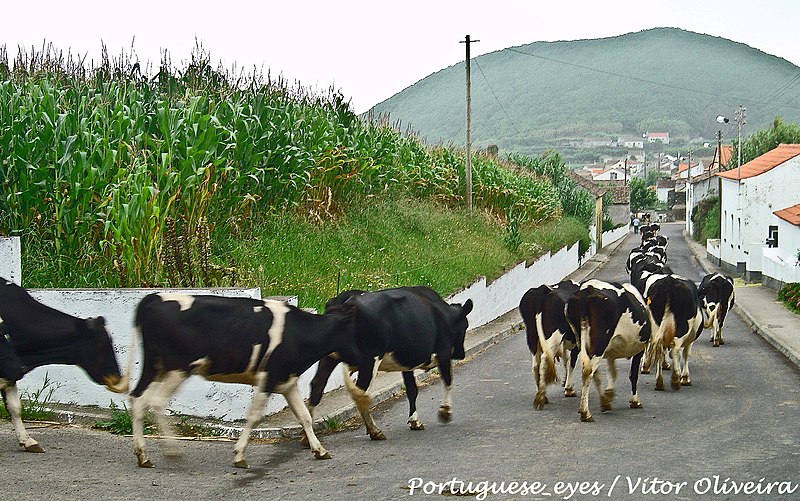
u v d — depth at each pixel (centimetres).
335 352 992
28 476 848
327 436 1095
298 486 848
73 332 942
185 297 893
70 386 1141
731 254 4400
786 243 3412
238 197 1714
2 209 1392
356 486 849
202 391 1112
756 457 959
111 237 1375
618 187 9375
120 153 1448
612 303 1170
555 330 1253
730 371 1636
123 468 895
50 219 1395
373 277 1820
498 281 2561
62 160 1356
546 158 6322
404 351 1080
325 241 1980
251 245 1716
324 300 1579
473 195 3641
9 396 945
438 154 3559
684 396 1369
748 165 4734
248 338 899
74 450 959
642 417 1198
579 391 1416
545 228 4300
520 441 1052
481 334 2147
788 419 1181
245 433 925
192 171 1483
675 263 4972
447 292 2016
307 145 2100
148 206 1309
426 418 1216
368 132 2614
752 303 2883
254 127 1872
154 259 1345
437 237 2589
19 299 935
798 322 2359
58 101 1505
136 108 1573
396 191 2764
